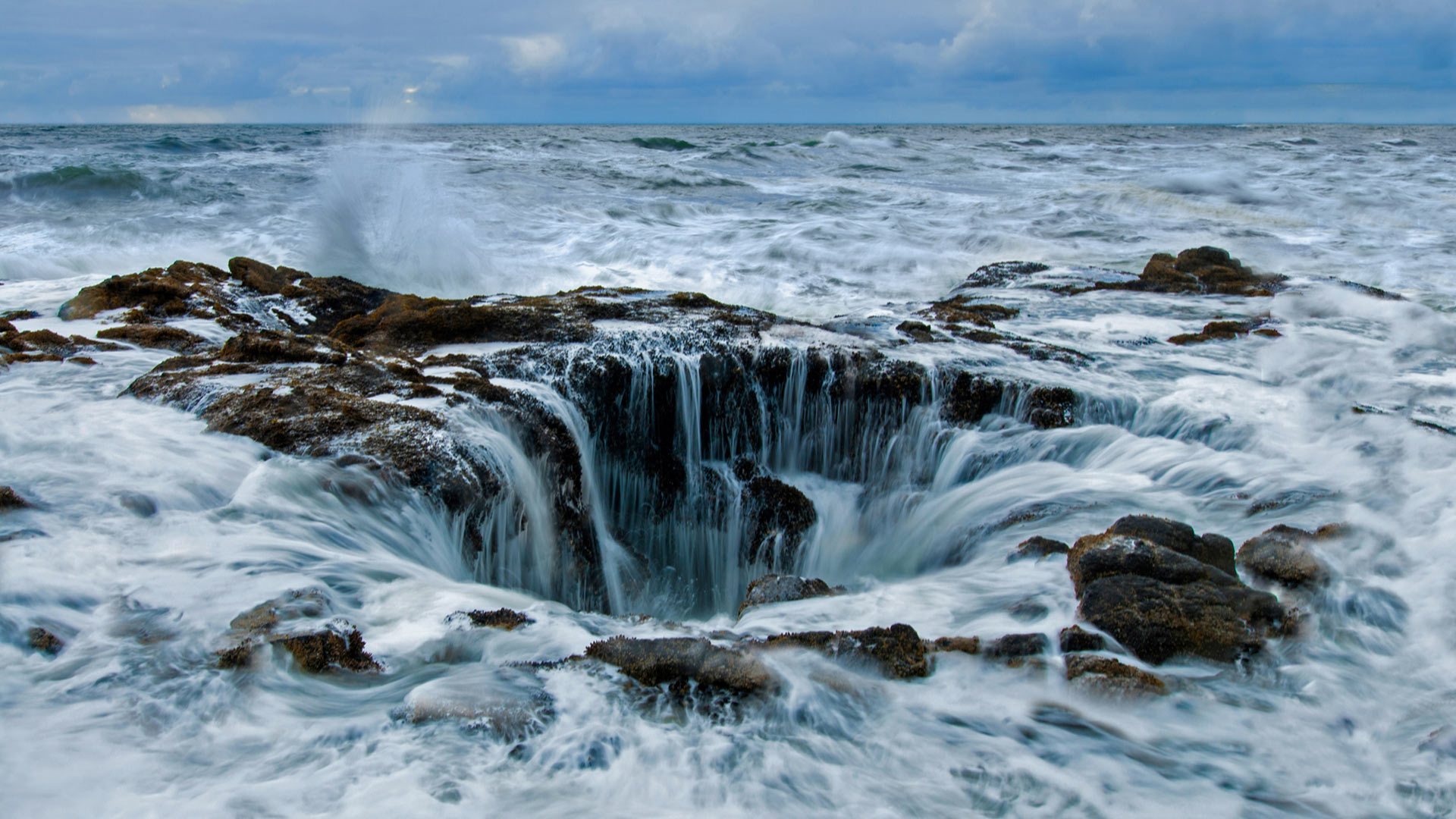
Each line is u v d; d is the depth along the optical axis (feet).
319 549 13.76
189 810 8.04
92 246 45.96
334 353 21.81
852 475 22.85
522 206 62.44
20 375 20.34
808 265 46.73
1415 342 27.89
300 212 59.31
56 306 29.14
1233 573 13.82
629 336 23.53
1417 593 13.17
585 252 49.01
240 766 8.73
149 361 22.33
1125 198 69.41
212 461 15.88
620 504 22.20
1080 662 11.25
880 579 19.04
